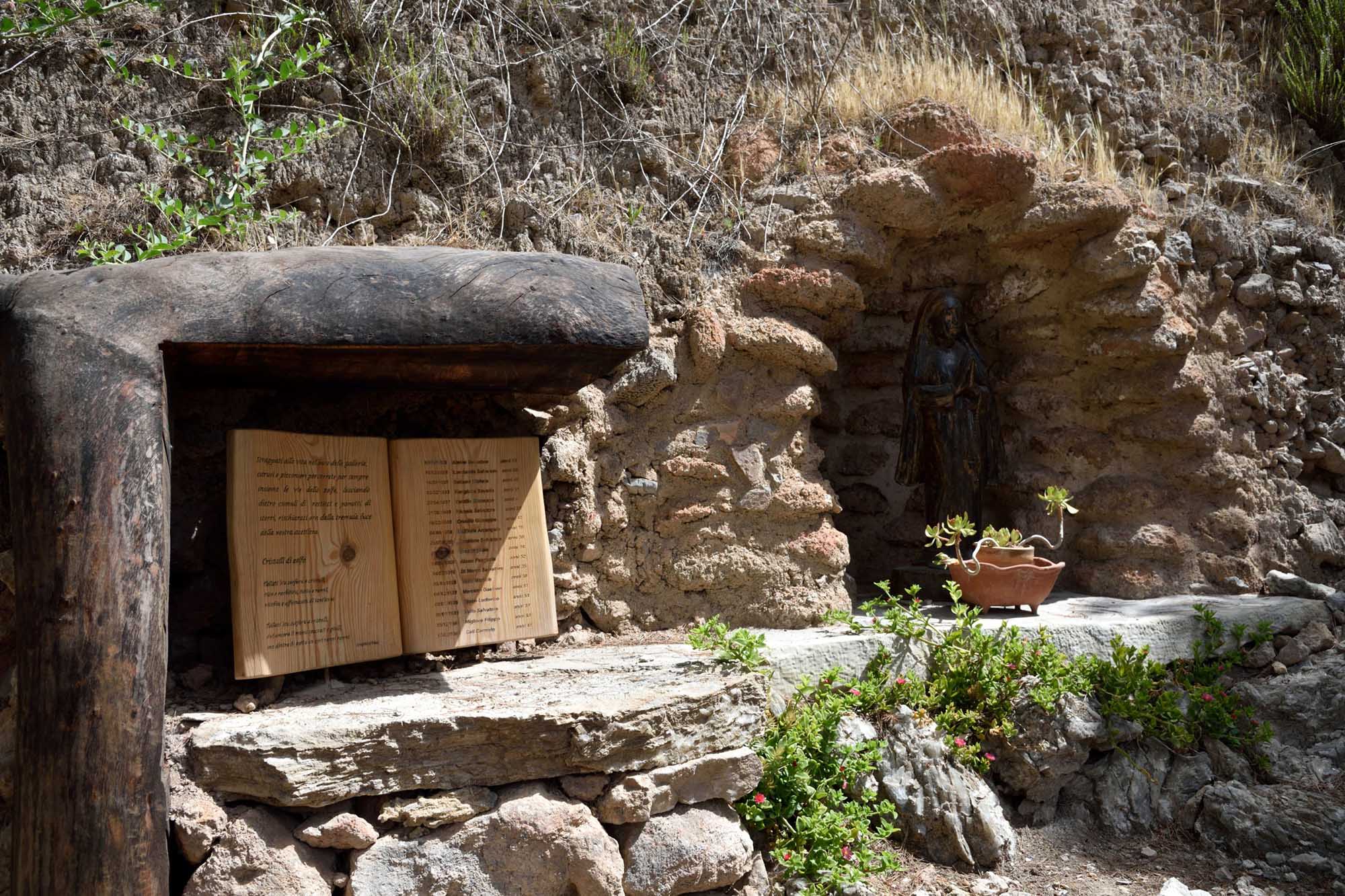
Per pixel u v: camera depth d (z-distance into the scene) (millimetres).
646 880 2664
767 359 4074
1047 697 3561
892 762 3367
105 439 2275
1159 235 4707
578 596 3756
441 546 3227
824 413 5008
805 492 4039
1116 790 3611
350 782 2428
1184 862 3414
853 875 2994
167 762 2402
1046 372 4836
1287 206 5320
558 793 2652
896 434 5051
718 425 3998
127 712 2189
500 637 3301
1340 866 3322
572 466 3703
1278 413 4977
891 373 5004
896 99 4562
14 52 3529
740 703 2943
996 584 4023
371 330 2564
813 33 4871
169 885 2281
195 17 3758
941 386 4340
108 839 2127
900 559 5016
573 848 2568
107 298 2393
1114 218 4449
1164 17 5945
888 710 3498
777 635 3768
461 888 2490
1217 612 4246
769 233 4191
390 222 3830
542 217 3951
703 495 3955
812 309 4184
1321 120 5852
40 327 2330
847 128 4477
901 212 4297
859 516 5066
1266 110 5879
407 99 3861
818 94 4523
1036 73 5402
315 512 2953
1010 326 4906
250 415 3242
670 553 3914
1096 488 4758
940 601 4344
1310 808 3480
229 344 2479
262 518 2818
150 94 3643
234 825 2352
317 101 3809
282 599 2830
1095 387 4785
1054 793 3596
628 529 3902
